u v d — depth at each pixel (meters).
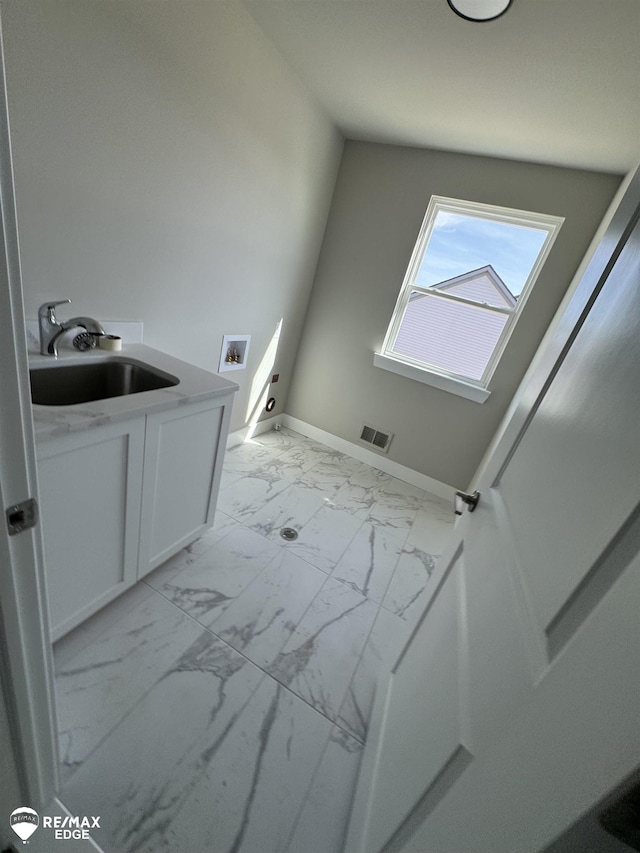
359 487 2.76
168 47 1.35
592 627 0.39
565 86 1.42
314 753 1.12
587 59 1.25
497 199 2.26
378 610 1.71
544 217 2.20
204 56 1.48
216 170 1.75
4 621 0.58
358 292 2.85
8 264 0.43
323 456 3.09
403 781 0.75
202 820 0.93
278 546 1.96
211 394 1.40
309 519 2.25
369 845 0.78
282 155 2.09
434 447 2.87
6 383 0.47
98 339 1.53
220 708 1.18
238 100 1.70
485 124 1.85
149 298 1.71
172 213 1.64
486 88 1.56
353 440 3.18
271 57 1.76
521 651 0.51
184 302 1.90
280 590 1.69
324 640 1.50
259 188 2.04
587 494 0.48
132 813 0.91
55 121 1.15
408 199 2.50
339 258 2.84
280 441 3.19
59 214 1.26
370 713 1.26
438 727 0.70
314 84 1.97
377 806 0.84
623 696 0.31
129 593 1.49
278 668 1.35
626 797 0.29
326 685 1.33
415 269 2.67
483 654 0.63
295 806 1.00
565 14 1.11
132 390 1.58
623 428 0.45
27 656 0.65
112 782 0.96
